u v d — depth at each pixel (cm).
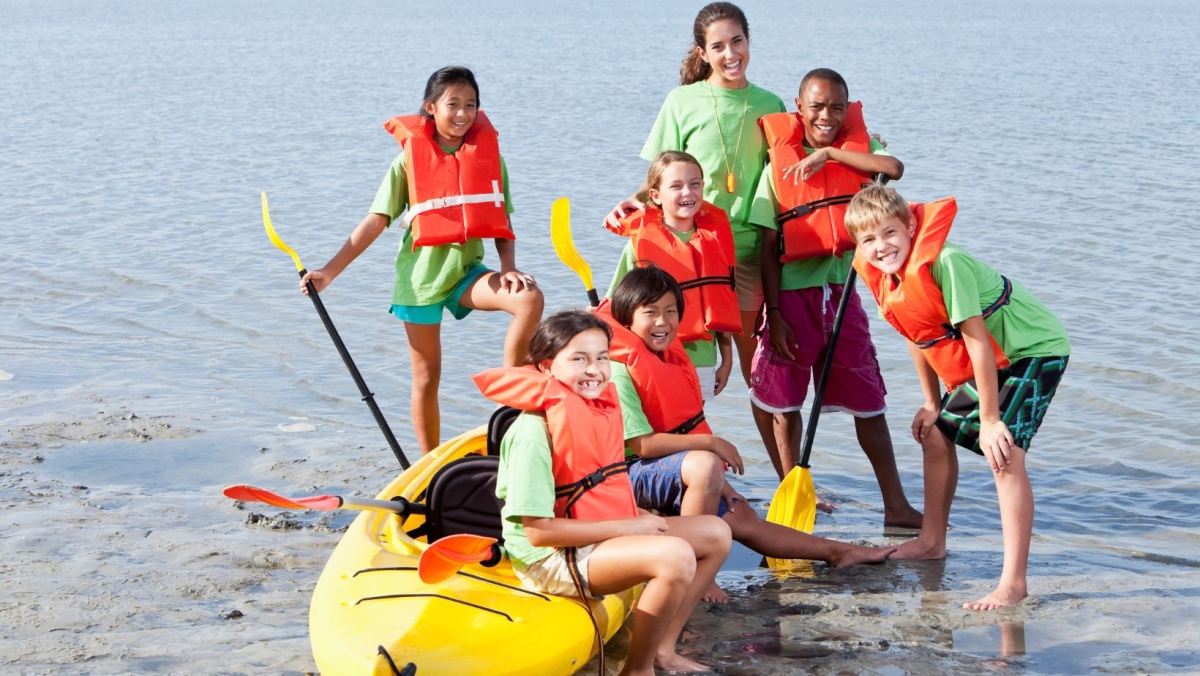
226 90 3138
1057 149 1958
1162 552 533
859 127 566
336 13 9831
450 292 571
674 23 7581
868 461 683
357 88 3206
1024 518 464
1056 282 1105
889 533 565
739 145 575
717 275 522
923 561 518
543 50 4812
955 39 5403
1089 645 426
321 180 1712
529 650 366
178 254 1223
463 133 561
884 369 858
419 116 563
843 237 553
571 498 389
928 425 514
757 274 589
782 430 593
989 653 421
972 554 528
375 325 963
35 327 953
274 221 1406
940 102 2659
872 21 7525
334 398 783
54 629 432
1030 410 465
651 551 378
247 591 473
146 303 1034
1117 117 2383
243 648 420
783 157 560
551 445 389
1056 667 409
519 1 13325
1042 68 3681
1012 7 11000
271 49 5016
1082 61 4003
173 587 474
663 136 593
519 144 2047
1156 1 13400
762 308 593
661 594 378
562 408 385
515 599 389
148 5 12325
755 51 4412
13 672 398
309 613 418
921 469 670
